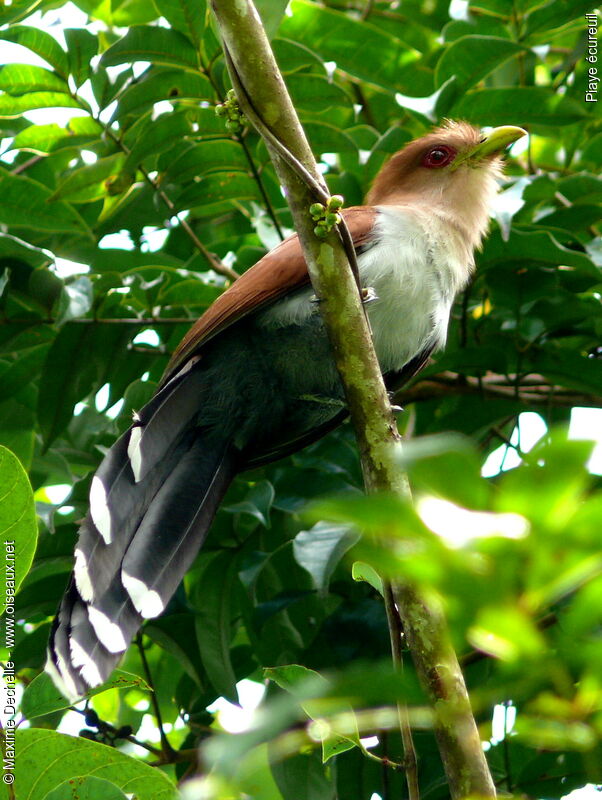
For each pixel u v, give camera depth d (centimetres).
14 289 955
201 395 895
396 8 1238
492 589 302
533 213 1015
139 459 822
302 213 644
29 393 1023
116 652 701
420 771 876
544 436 973
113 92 972
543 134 1111
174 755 885
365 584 962
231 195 1030
